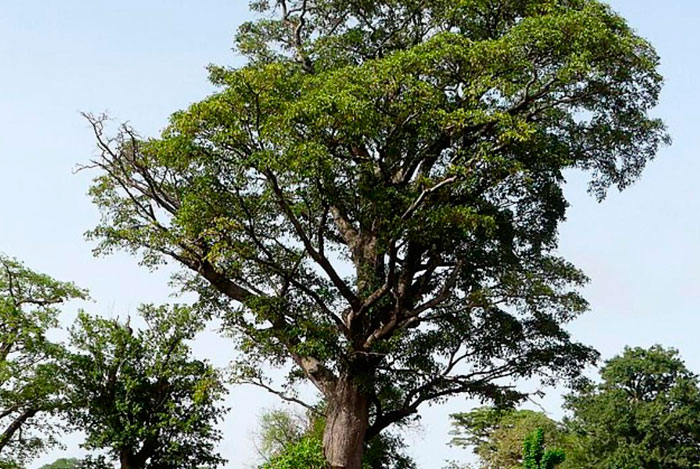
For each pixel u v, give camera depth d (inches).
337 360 880.3
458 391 945.5
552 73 852.0
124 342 1245.7
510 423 2276.1
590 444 1999.3
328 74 863.7
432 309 930.7
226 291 938.7
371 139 824.3
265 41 1100.5
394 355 933.8
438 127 835.4
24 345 1237.1
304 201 836.0
